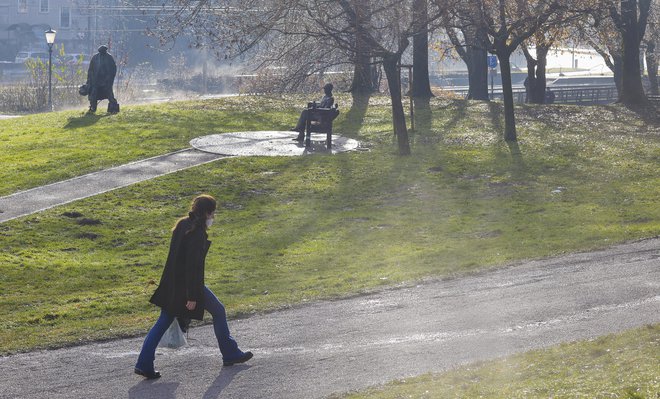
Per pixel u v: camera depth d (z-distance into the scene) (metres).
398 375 22.11
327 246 43.34
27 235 44.41
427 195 55.09
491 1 69.69
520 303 29.75
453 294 31.86
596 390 17.58
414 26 65.31
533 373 20.33
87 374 23.44
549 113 86.62
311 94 95.69
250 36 68.81
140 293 34.53
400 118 66.12
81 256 41.56
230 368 23.50
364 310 30.05
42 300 33.56
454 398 18.52
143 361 22.59
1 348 26.48
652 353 20.41
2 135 70.12
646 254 37.69
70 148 64.75
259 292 34.31
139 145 66.44
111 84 79.62
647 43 133.12
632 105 93.69
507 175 60.59
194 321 28.97
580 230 44.28
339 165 62.66
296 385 21.73
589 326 26.20
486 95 120.44
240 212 51.22
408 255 40.41
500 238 43.47
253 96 92.06
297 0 64.38
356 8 63.78
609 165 63.69
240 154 64.56
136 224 47.91
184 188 55.53
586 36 99.69
